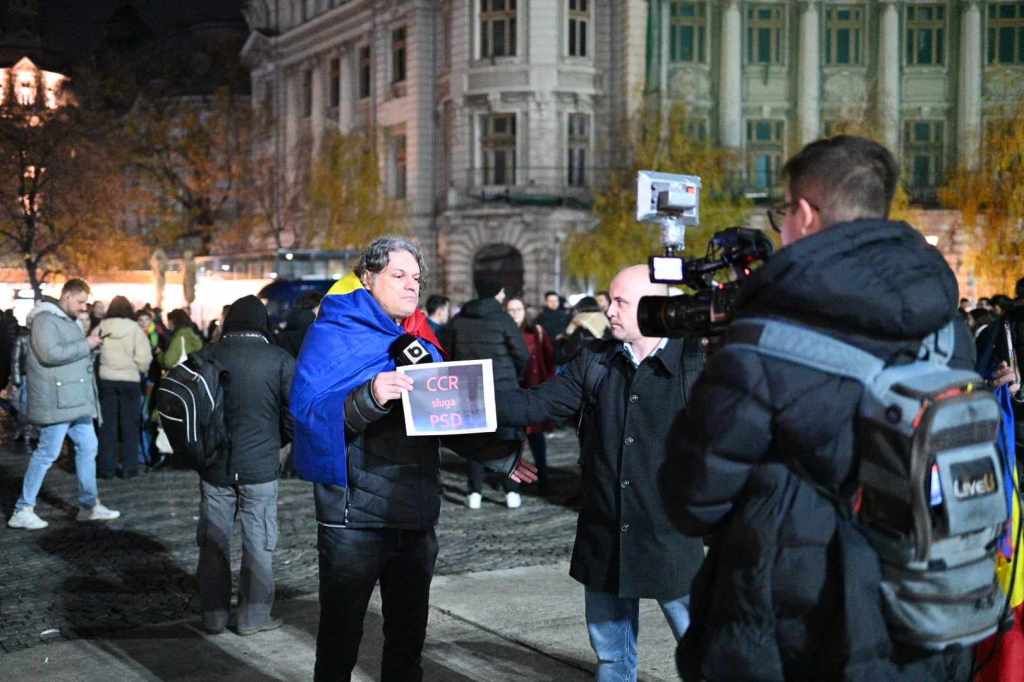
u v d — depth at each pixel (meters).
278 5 56.62
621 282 3.69
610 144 39.50
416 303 4.00
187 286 33.81
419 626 4.09
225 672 5.34
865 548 2.24
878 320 2.19
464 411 3.62
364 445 3.91
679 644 2.55
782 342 2.25
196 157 49.28
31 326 9.30
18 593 7.04
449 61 42.72
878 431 2.17
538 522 9.55
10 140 37.28
